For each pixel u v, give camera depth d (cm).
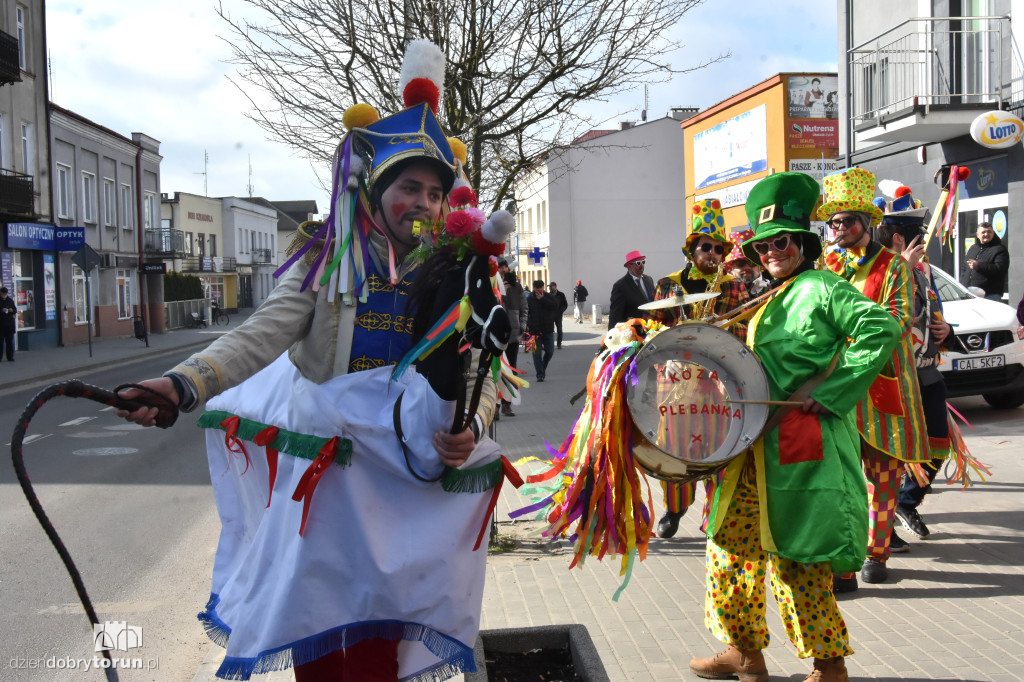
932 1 1524
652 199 5041
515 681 329
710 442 323
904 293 459
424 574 227
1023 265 1322
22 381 1970
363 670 228
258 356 228
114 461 948
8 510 718
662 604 455
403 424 229
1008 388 937
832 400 324
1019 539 537
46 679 396
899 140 1543
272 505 233
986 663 371
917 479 510
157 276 4322
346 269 237
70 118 3338
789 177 349
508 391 257
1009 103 1370
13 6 2830
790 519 323
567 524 323
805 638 329
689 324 315
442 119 837
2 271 2769
